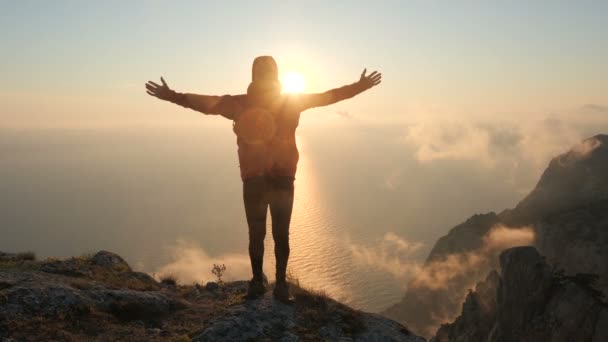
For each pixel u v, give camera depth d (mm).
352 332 6703
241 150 6754
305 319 6734
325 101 6621
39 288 6879
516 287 63531
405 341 6855
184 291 8367
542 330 58375
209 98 6551
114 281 8789
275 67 6699
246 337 6168
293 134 6754
